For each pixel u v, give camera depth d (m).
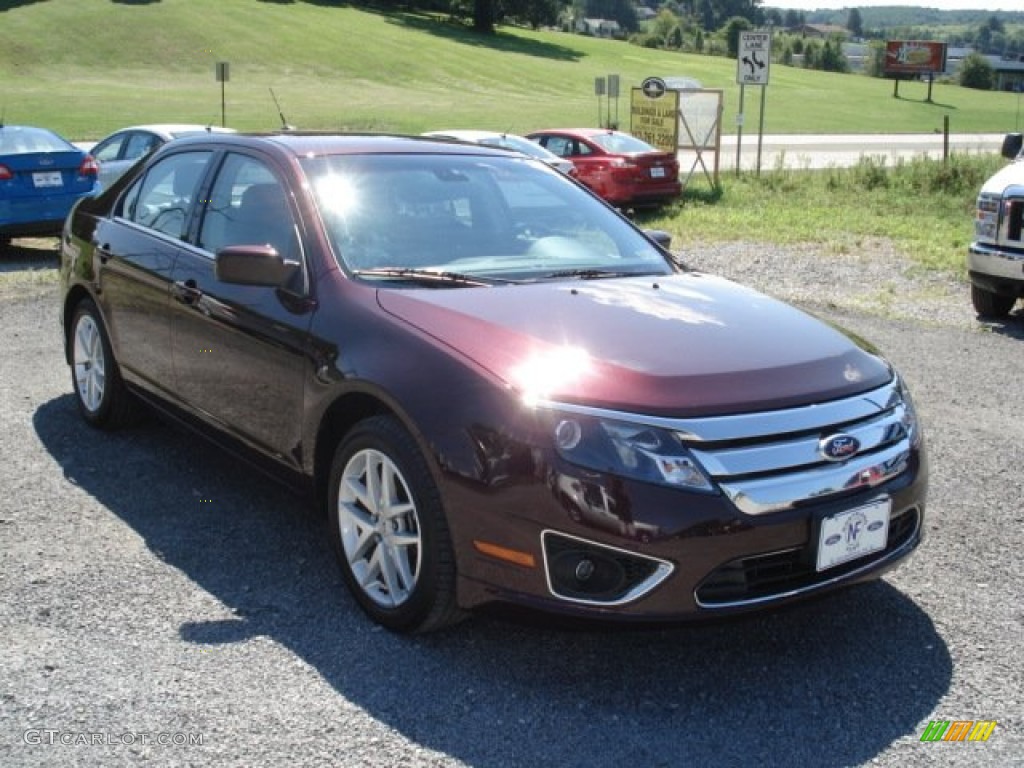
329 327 3.93
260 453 4.41
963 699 3.37
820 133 46.69
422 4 109.88
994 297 9.58
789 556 3.32
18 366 7.31
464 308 3.76
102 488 5.06
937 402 6.91
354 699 3.28
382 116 45.44
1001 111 72.69
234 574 4.16
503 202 4.77
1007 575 4.31
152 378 5.21
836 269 12.30
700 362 3.44
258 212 4.57
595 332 3.60
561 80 74.25
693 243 14.38
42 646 3.56
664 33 161.88
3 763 2.92
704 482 3.17
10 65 60.88
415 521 3.55
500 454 3.25
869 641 3.75
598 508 3.13
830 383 3.51
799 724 3.21
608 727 3.17
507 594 3.29
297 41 76.12
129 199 5.66
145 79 61.06
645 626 3.18
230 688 3.33
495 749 3.04
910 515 3.71
